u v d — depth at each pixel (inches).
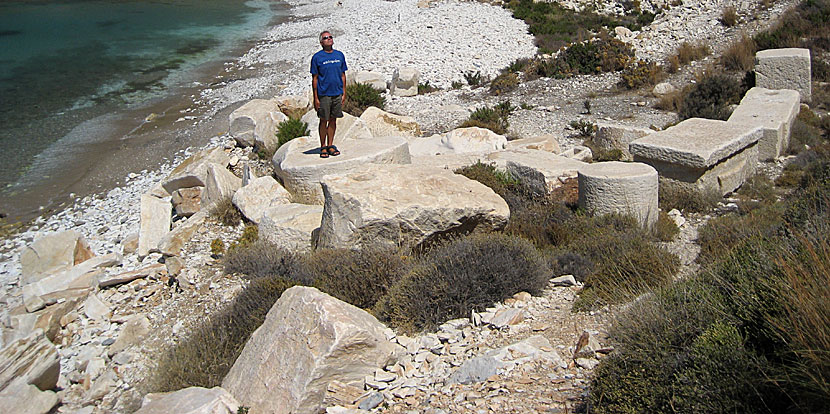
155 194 593.6
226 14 1989.4
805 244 205.5
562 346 244.2
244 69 1216.8
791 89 685.3
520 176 489.1
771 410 161.5
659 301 225.5
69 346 371.2
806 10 915.4
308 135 618.5
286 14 1964.8
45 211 639.1
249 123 676.7
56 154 791.1
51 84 1131.3
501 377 220.8
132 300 401.7
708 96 713.6
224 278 394.9
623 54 924.0
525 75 945.5
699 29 1016.2
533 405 200.1
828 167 446.0
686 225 422.6
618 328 225.9
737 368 171.2
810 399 154.9
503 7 1517.0
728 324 188.4
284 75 1120.8
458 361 248.1
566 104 805.2
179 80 1152.8
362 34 1390.3
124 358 338.0
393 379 240.7
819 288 176.1
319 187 471.5
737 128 497.7
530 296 303.0
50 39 1563.7
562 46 1116.5
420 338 272.4
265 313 314.0
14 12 2009.1
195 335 317.1
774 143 527.2
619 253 342.3
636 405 179.6
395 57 1119.6
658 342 196.7
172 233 473.7
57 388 328.8
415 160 552.1
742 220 386.3
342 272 344.5
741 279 215.6
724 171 464.4
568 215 426.9
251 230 453.4
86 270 456.4
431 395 224.4
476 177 481.1
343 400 232.4
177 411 224.8
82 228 591.5
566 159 501.7
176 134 837.8
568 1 1498.5
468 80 962.1
